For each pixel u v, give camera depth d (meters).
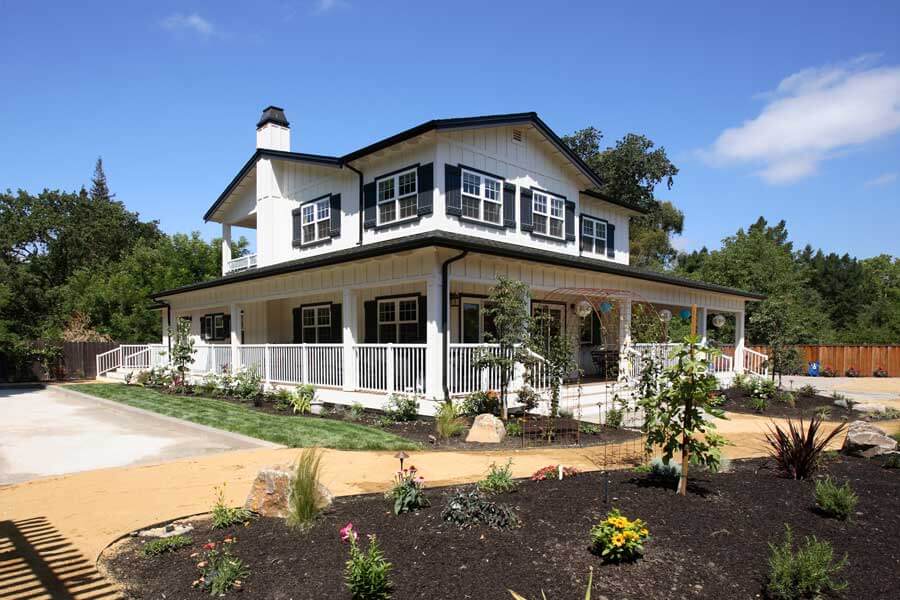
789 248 53.72
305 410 12.62
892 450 7.92
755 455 8.38
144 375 20.33
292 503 4.96
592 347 18.41
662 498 5.34
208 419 11.52
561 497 5.37
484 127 14.34
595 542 4.16
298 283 14.88
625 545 3.96
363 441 9.09
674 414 5.68
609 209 20.31
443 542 4.32
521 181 15.77
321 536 4.57
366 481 6.68
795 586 3.57
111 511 5.66
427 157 13.77
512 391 11.88
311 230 17.89
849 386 23.17
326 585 3.75
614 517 4.19
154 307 24.45
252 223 22.64
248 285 17.16
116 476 7.11
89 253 48.88
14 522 5.36
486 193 14.70
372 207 15.34
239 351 17.56
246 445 9.09
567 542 4.30
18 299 37.72
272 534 4.71
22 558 4.50
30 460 8.15
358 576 3.51
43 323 36.91
